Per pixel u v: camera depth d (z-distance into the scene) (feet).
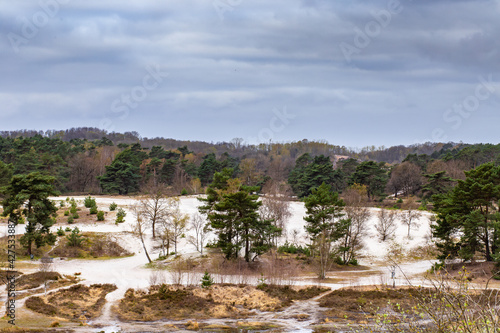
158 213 254.88
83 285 165.89
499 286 146.51
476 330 43.68
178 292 159.43
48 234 213.66
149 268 202.59
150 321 128.77
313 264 211.82
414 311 54.29
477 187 183.21
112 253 232.53
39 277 168.86
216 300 152.25
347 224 219.82
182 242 253.65
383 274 197.06
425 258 232.32
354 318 129.70
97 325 120.98
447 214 190.90
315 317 132.26
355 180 381.60
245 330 118.73
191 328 119.96
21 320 118.42
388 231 270.05
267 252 233.55
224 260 209.15
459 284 50.70
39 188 203.72
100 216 278.46
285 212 281.33
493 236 186.50
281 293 160.97
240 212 213.66
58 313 130.72
